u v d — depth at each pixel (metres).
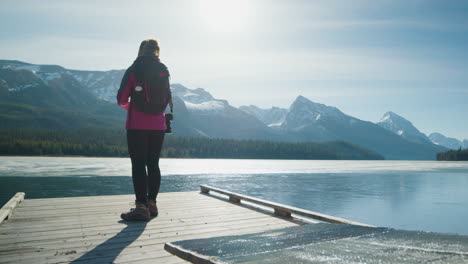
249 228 4.19
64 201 6.20
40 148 130.62
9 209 4.77
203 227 4.22
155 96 4.24
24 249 3.20
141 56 4.26
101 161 89.38
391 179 41.84
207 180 35.03
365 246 1.48
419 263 1.14
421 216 16.00
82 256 2.98
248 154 193.62
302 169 68.44
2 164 65.50
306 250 1.46
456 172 60.00
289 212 4.95
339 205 18.97
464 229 13.20
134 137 4.35
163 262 2.82
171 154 172.62
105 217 4.77
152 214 4.90
